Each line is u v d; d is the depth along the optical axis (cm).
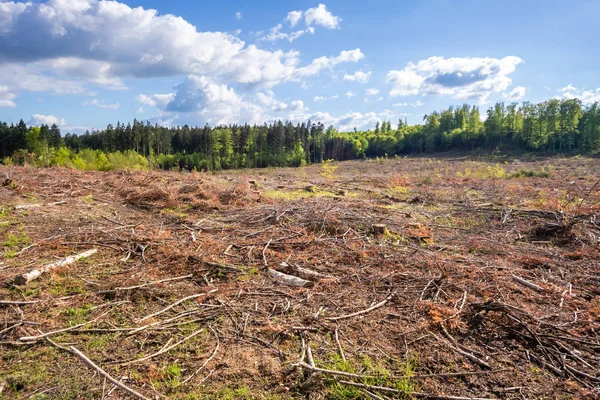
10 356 303
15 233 602
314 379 279
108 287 434
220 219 791
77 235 614
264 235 676
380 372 290
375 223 739
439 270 502
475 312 383
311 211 815
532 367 300
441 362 306
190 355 313
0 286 420
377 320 374
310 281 461
